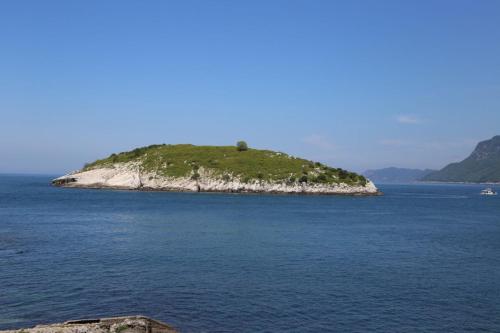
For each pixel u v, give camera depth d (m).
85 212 94.94
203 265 42.62
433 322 28.02
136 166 197.12
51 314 28.06
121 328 23.02
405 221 91.38
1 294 31.98
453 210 128.50
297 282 36.75
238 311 29.16
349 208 122.38
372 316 28.81
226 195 165.75
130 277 37.50
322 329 26.36
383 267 43.50
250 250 51.31
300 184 177.75
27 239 56.56
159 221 80.06
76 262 43.16
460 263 46.44
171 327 25.11
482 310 30.52
